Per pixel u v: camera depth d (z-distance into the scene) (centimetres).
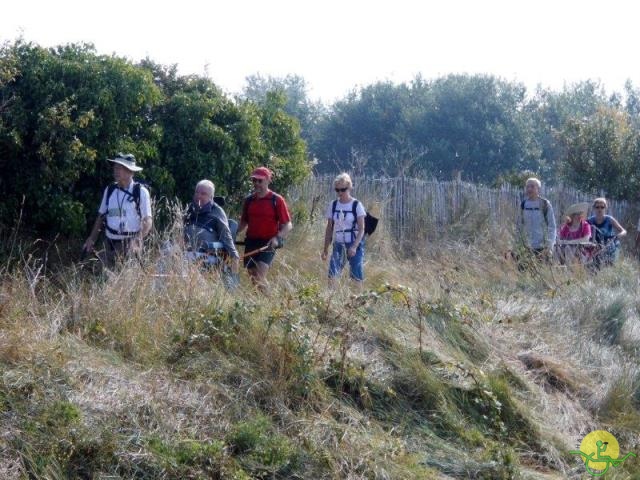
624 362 761
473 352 712
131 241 726
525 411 612
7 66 818
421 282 934
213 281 692
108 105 854
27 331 548
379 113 3753
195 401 521
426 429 577
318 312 672
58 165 819
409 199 1406
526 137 3675
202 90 1012
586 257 1162
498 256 1175
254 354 588
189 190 948
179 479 458
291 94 5022
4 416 462
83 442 456
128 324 594
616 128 1948
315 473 492
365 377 598
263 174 848
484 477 525
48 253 828
